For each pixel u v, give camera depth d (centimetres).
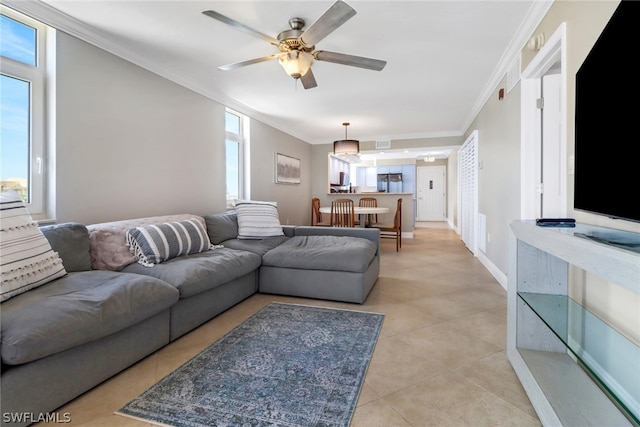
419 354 194
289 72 252
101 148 269
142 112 307
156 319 195
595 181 134
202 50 291
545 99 262
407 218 696
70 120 246
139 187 304
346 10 181
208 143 400
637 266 80
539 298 175
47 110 237
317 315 255
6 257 154
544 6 215
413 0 213
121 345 172
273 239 360
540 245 143
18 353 124
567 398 133
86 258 213
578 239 112
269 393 155
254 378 168
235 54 299
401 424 135
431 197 1128
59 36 238
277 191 602
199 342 209
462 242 638
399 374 172
